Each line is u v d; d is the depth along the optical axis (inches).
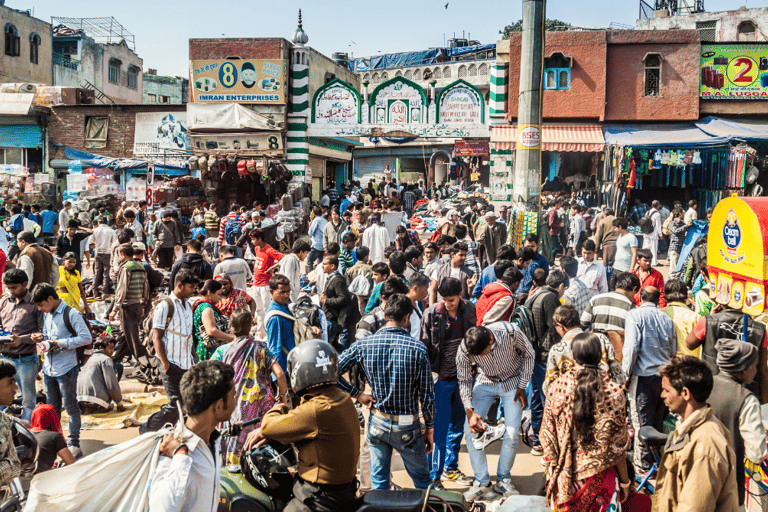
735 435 152.7
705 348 205.6
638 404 216.5
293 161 825.5
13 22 1311.5
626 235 417.7
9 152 957.8
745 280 191.3
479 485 210.7
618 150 727.1
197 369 119.3
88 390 291.1
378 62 1990.7
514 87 779.4
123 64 1678.2
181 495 111.0
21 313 247.8
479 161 1279.5
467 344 197.2
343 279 291.9
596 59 798.5
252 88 813.9
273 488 149.3
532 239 318.7
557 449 151.8
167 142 925.2
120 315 336.5
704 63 795.4
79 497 122.2
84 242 556.7
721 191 765.3
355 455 143.3
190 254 358.6
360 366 183.2
